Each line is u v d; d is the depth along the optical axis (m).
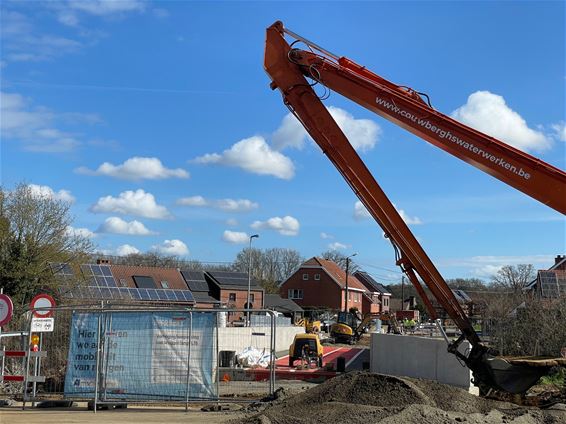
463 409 11.89
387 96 10.18
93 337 13.66
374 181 10.37
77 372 13.59
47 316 14.73
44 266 33.44
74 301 33.78
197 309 13.55
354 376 12.93
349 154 10.39
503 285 55.84
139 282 63.72
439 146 10.03
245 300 72.94
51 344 16.91
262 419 10.26
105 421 11.74
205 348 13.48
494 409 11.62
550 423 11.02
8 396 15.09
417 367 20.28
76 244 35.75
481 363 10.39
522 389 10.35
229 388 18.30
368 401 11.81
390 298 119.31
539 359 10.66
